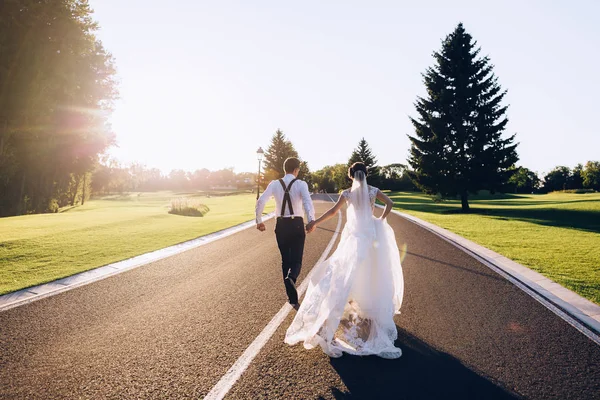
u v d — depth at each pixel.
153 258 7.61
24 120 25.06
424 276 6.14
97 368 3.01
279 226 4.62
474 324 3.98
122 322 4.04
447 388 2.72
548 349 3.37
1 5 22.02
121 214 18.50
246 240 10.20
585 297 4.93
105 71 35.28
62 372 2.94
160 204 50.94
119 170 119.38
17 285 5.47
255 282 5.73
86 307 4.54
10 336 3.65
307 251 8.40
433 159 27.05
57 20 24.41
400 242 9.85
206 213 23.88
